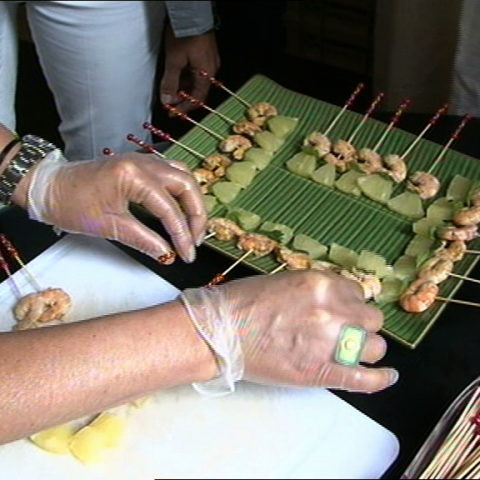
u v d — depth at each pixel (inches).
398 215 38.4
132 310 32.3
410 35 41.3
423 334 31.9
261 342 29.5
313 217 38.6
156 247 35.8
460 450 26.8
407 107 43.9
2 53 51.0
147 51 58.1
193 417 30.6
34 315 33.9
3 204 38.4
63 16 53.4
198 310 29.9
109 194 35.9
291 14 61.4
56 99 61.3
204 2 56.0
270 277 30.8
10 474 29.6
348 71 60.9
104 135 60.9
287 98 44.5
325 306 29.7
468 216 36.4
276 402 30.7
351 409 30.2
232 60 74.4
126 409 30.9
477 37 38.2
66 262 36.7
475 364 31.4
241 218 38.1
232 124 43.7
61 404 28.4
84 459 29.6
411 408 30.2
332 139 42.3
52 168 37.2
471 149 40.9
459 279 34.2
